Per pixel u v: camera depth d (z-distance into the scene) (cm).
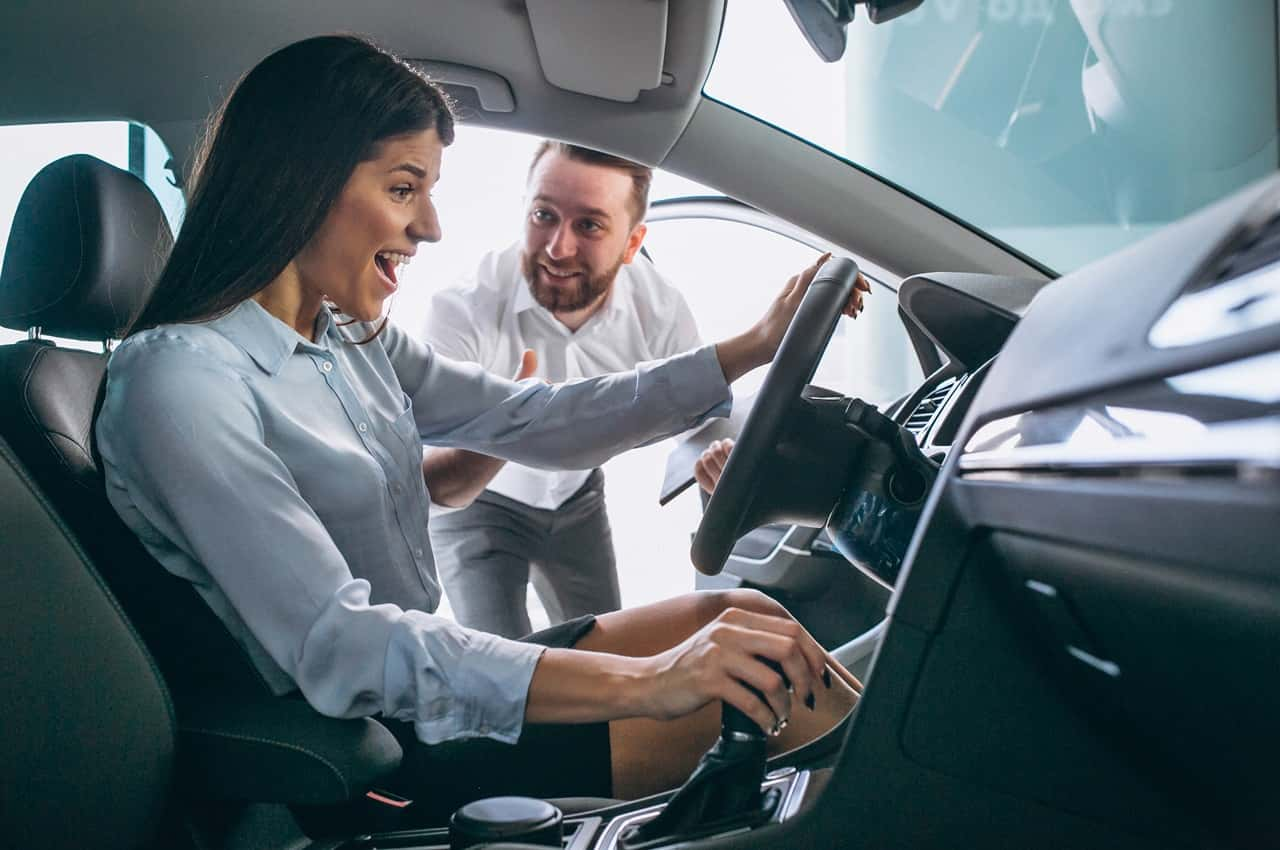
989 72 368
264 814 114
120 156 166
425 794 120
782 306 155
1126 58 318
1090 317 61
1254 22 305
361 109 114
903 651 71
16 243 120
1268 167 315
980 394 72
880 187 184
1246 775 54
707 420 158
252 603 102
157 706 98
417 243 123
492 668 99
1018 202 363
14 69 154
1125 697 61
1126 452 50
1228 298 47
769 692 90
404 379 151
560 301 233
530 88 173
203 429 104
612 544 250
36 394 111
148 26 153
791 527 207
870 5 155
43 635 91
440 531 239
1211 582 46
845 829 73
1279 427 39
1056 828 69
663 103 175
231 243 114
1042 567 61
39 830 90
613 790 121
